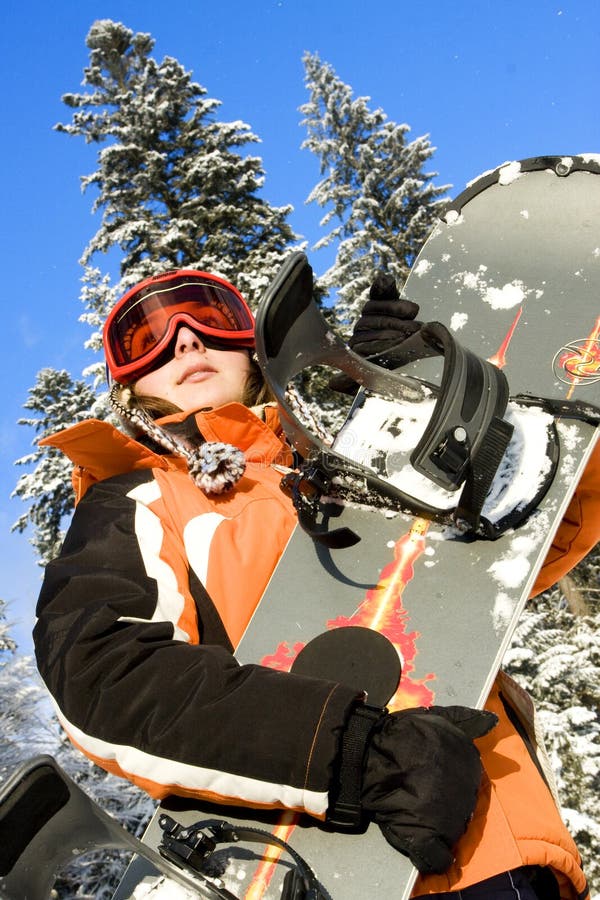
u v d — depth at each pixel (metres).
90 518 1.45
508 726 1.42
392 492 1.50
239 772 1.13
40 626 1.29
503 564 1.42
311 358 1.49
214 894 1.13
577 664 7.38
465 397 1.40
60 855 1.02
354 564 1.50
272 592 1.50
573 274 1.80
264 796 1.13
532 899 1.23
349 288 13.00
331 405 10.62
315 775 1.11
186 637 1.33
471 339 1.78
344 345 1.52
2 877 0.96
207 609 1.45
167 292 2.02
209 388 1.99
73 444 1.52
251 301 11.14
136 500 1.49
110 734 1.17
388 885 1.14
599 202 1.85
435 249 1.92
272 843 1.17
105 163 12.58
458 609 1.40
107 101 13.53
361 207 14.08
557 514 1.45
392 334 1.72
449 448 1.39
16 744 5.44
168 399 1.99
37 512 12.05
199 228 12.18
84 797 1.03
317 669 1.36
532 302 1.79
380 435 1.66
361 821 1.16
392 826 1.12
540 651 7.67
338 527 1.56
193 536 1.50
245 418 1.79
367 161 14.32
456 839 1.12
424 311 1.84
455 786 1.12
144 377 2.00
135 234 12.12
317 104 14.62
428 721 1.16
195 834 1.18
